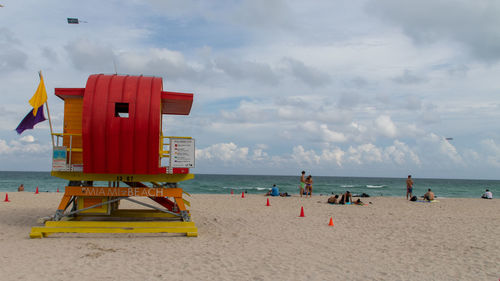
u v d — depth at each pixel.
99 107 9.83
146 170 9.97
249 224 12.72
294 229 11.89
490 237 10.97
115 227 10.18
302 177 26.52
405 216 15.78
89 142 9.78
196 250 8.55
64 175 10.21
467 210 19.22
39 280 6.05
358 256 8.37
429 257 8.39
